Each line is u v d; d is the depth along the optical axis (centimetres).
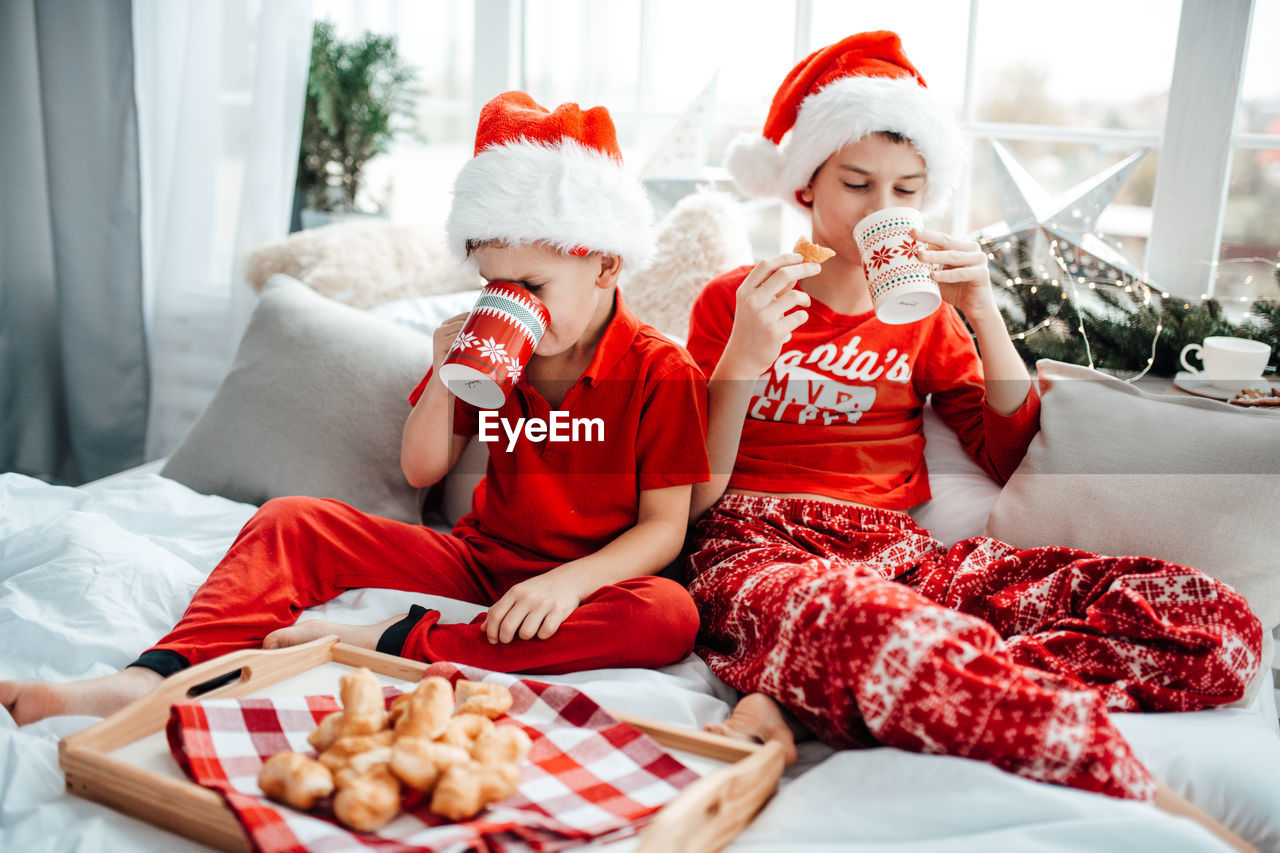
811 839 70
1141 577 91
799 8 161
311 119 198
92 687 85
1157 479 107
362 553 110
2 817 71
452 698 77
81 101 188
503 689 81
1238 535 101
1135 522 106
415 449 117
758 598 91
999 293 141
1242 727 85
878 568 107
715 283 129
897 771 73
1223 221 141
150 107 195
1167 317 137
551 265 102
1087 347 137
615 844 65
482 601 113
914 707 74
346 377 141
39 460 211
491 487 117
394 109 197
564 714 81
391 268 170
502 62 181
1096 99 147
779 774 77
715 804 67
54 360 209
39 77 192
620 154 110
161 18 190
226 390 145
